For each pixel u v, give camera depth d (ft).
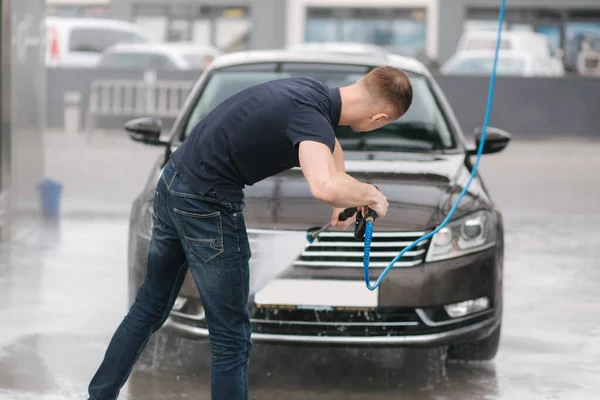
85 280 23.61
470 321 16.21
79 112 68.80
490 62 81.76
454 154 19.60
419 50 98.58
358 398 15.79
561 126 68.95
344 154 19.11
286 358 17.94
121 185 41.11
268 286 15.51
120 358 13.38
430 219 16.07
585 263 26.96
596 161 54.65
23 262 25.41
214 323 12.83
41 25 30.94
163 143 19.74
